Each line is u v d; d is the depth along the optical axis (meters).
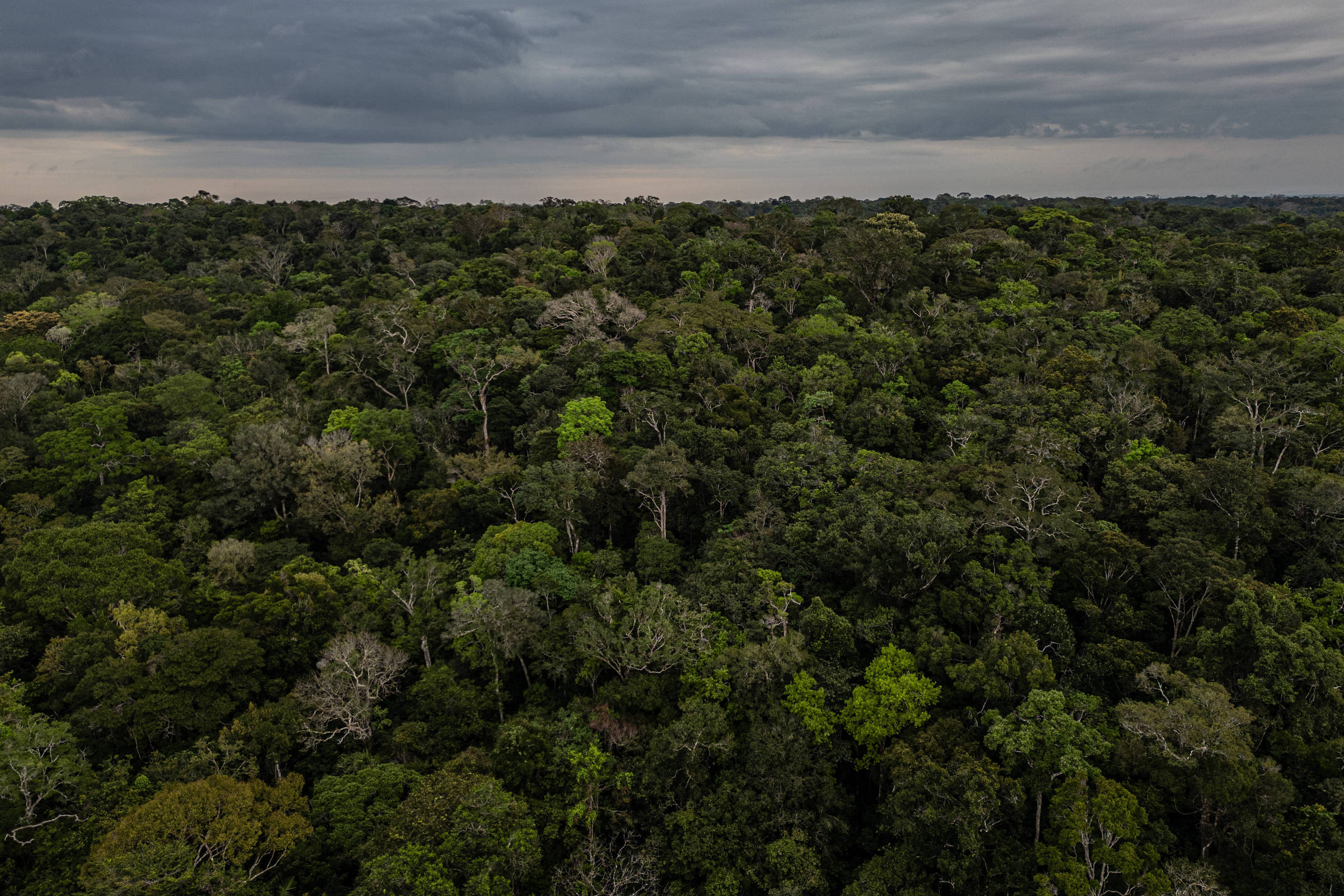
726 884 32.81
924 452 60.59
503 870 31.39
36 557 46.81
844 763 40.22
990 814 32.81
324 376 75.44
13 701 37.78
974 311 77.50
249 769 36.03
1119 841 31.23
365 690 40.84
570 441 59.09
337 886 32.97
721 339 77.56
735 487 55.16
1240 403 57.66
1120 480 51.69
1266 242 111.81
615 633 42.09
